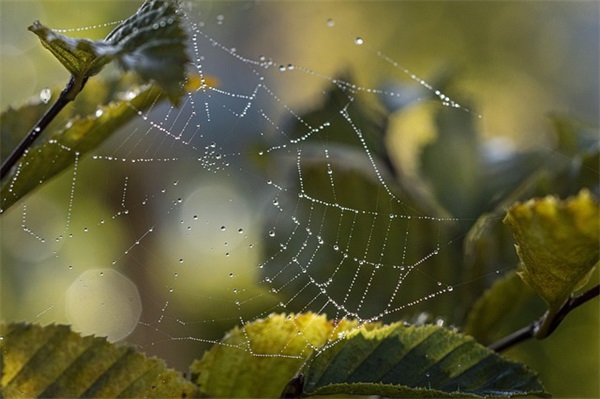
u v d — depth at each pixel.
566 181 0.54
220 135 0.57
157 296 0.73
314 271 0.52
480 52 1.47
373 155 0.56
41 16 0.97
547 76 1.54
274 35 1.18
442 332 0.45
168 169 0.76
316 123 0.56
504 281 0.49
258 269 0.53
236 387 0.45
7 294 0.96
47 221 0.95
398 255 0.53
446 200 0.55
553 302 0.45
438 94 0.57
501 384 0.44
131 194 0.79
